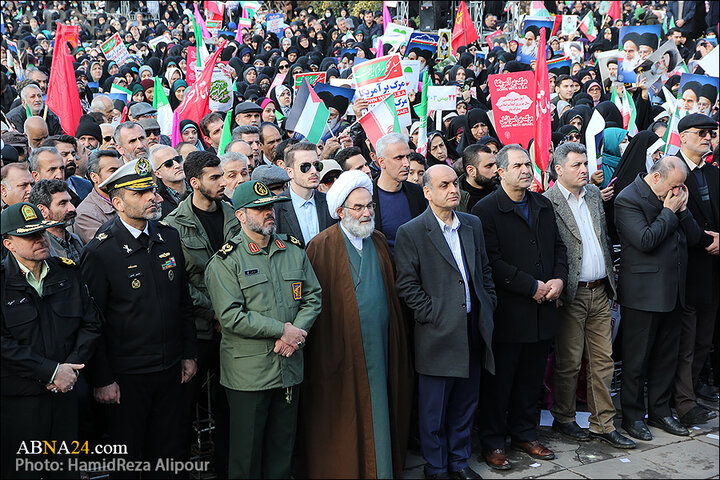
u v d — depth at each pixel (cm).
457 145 834
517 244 493
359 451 447
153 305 416
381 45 1175
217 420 470
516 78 674
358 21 2112
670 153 659
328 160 536
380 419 449
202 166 461
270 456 436
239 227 483
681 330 568
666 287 525
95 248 412
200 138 804
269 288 425
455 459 473
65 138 568
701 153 576
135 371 412
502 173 500
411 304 466
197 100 817
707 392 622
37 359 368
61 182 451
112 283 410
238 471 423
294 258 439
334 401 454
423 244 470
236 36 1917
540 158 644
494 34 1820
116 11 2648
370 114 647
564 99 1011
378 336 456
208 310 459
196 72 997
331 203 459
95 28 2394
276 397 431
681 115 765
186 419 442
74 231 500
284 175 494
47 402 378
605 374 528
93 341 394
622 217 539
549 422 567
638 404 538
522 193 502
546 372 589
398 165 507
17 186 469
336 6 2511
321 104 665
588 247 532
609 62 1040
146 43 1858
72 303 389
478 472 479
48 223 373
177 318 429
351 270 460
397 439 464
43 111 784
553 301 501
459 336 460
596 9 2281
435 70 1334
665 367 550
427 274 468
